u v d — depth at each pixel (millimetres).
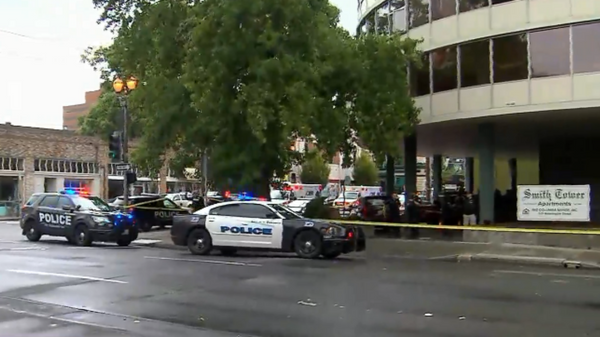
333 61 21875
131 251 18734
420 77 26250
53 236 22953
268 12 19156
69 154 48062
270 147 21375
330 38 21828
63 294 10523
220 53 19047
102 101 41156
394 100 23172
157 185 57781
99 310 9195
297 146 34531
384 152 24141
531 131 28641
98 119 42969
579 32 21938
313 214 25359
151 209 27922
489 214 25609
